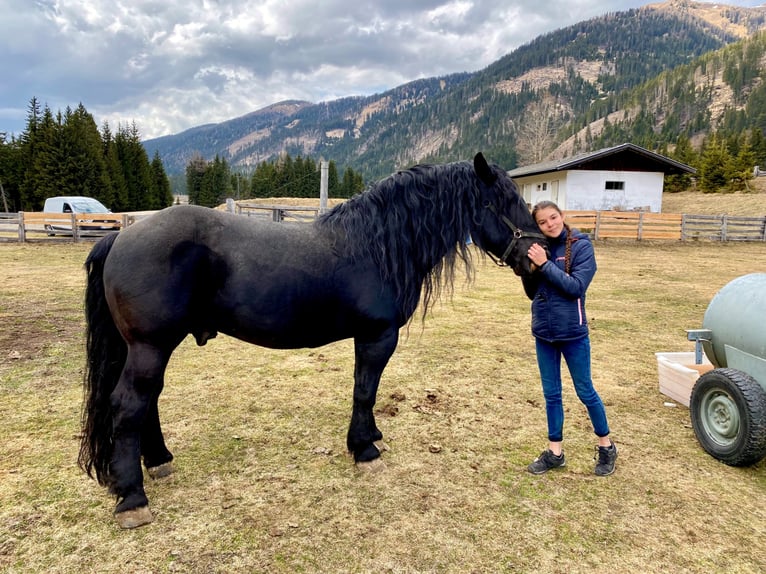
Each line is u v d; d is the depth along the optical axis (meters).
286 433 3.09
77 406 3.38
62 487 2.42
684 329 5.92
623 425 3.31
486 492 2.48
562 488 2.52
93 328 2.21
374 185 2.50
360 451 2.66
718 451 2.82
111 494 2.18
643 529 2.20
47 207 19.08
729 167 37.09
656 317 6.52
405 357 4.72
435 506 2.35
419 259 2.50
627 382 4.14
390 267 2.40
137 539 2.06
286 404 3.55
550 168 21.55
